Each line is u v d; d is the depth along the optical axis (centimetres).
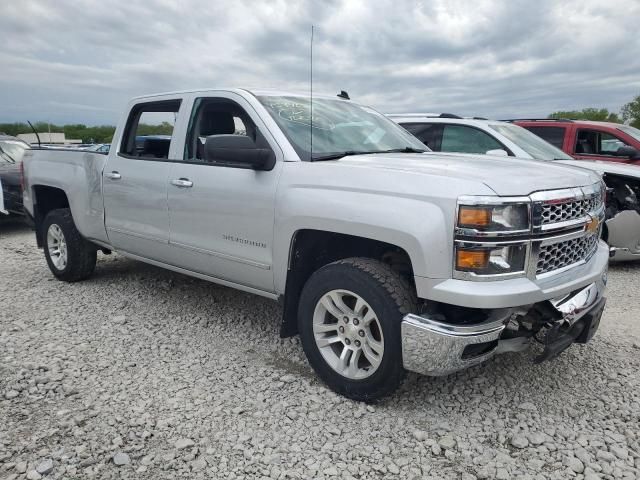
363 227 292
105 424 290
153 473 252
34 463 257
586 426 294
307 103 406
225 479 249
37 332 418
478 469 258
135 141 480
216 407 309
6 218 896
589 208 318
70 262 542
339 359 319
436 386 337
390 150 399
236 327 436
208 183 384
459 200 265
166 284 550
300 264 342
